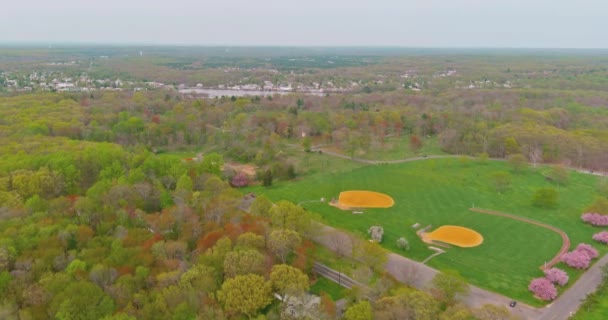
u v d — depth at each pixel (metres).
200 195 126.69
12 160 142.50
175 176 145.75
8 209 108.38
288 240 94.94
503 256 109.69
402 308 74.00
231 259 85.38
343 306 86.12
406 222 129.88
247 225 104.06
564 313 86.50
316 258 106.12
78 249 94.38
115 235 99.81
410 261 106.81
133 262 86.94
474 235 121.25
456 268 103.56
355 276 92.94
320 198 149.38
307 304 80.12
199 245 96.81
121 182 126.69
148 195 126.56
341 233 113.19
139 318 72.31
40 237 95.12
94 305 72.50
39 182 126.44
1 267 83.69
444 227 126.31
